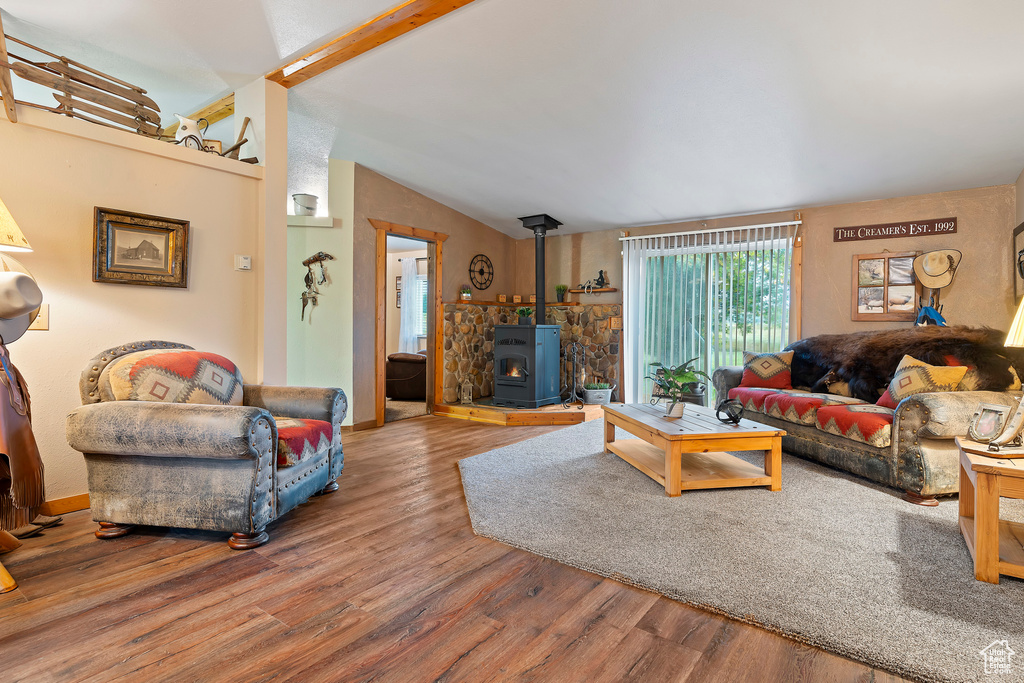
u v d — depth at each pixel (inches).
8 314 76.4
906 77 115.4
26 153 100.3
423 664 57.5
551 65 127.0
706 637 62.9
